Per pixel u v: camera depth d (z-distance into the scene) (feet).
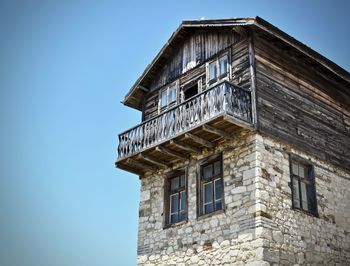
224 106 42.39
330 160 51.21
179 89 55.72
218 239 43.93
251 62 47.01
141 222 53.52
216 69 51.49
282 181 44.52
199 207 47.16
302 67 52.75
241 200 43.14
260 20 46.24
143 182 55.52
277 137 45.70
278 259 40.73
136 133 52.34
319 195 47.80
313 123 51.01
